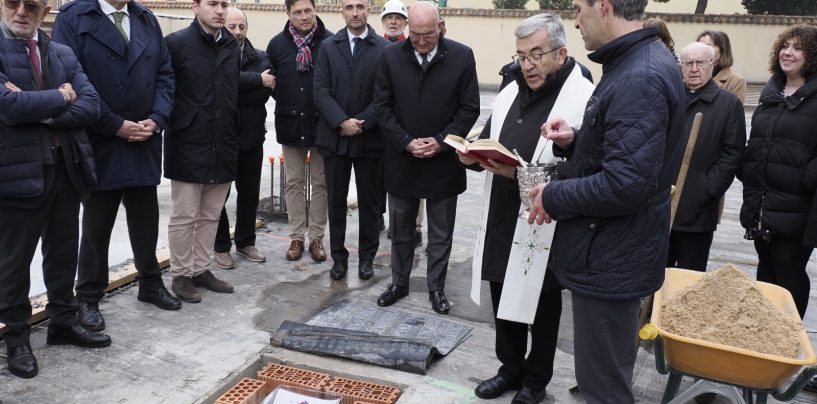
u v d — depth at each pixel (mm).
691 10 25234
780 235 3457
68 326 3486
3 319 3191
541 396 3143
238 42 4688
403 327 3914
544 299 2953
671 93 2121
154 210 4004
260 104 4750
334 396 3170
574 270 2336
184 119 4039
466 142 3051
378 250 5414
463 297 4480
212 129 4113
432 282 4273
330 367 3400
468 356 3602
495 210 2994
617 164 2086
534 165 2586
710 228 3799
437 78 4031
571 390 3236
